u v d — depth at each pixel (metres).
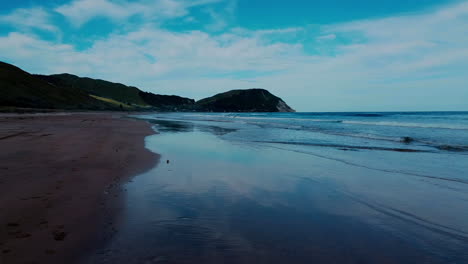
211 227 4.28
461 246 3.88
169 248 3.53
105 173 7.23
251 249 3.62
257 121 44.91
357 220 4.76
